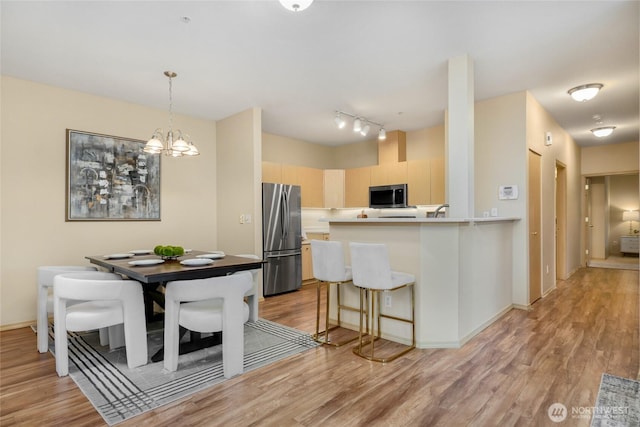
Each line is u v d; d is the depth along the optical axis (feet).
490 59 10.73
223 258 11.15
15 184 11.90
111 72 11.58
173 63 10.93
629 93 13.73
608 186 30.04
